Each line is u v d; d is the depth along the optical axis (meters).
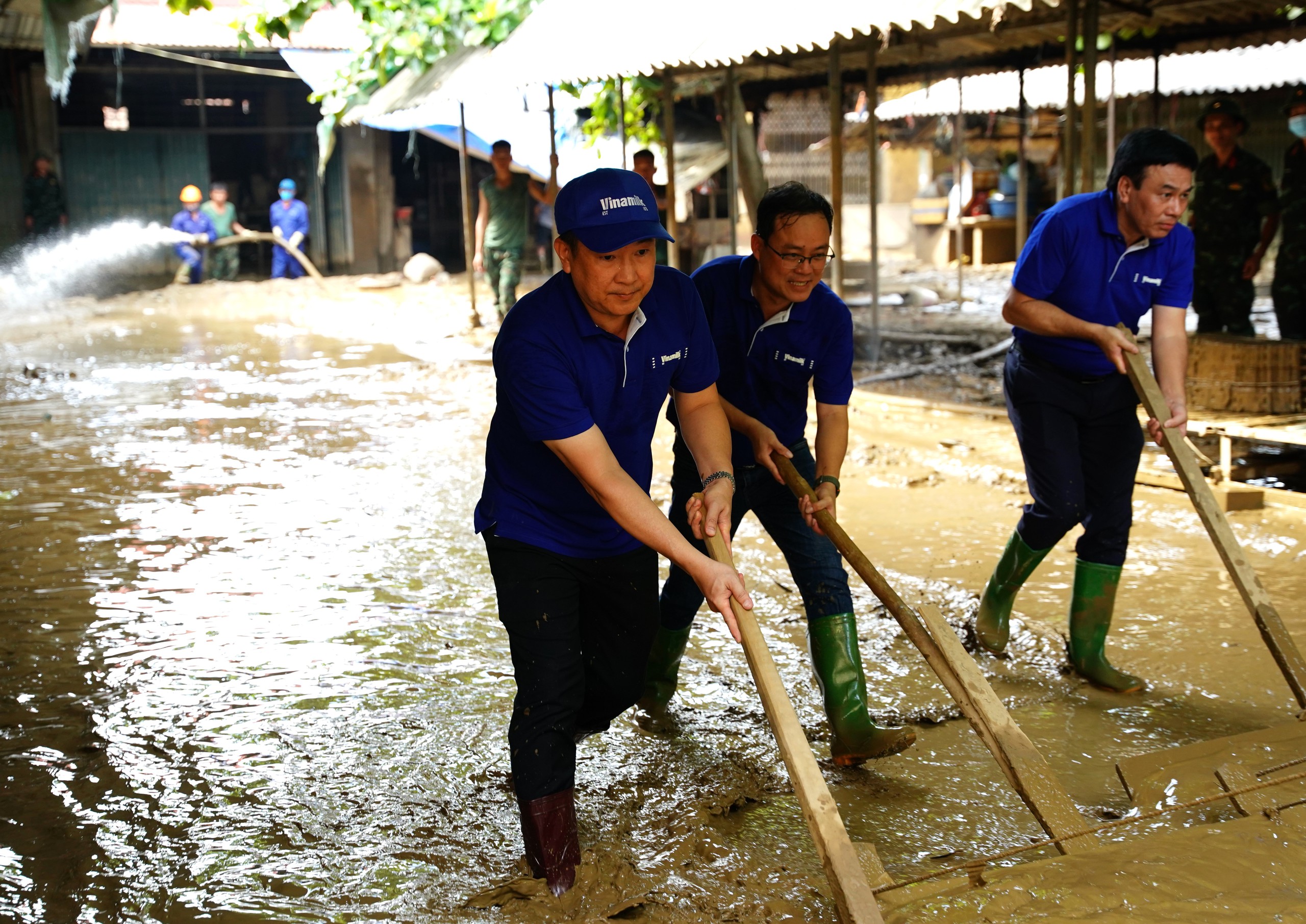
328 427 9.63
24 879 3.22
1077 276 4.17
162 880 3.22
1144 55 13.93
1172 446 3.92
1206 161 9.34
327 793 3.68
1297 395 7.17
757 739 4.01
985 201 21.91
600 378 3.02
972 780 3.70
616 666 3.35
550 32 12.86
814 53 12.95
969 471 7.57
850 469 7.77
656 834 3.38
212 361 13.59
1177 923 2.65
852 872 2.60
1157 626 4.95
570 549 3.16
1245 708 4.16
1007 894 2.76
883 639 4.89
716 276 3.82
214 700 4.39
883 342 12.72
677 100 16.64
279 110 25.38
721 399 3.91
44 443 9.11
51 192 22.06
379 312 18.02
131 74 24.75
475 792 3.67
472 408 10.40
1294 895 2.75
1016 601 5.32
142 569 5.99
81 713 4.29
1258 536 6.08
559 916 2.98
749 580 5.70
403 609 5.36
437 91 14.36
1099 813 3.44
